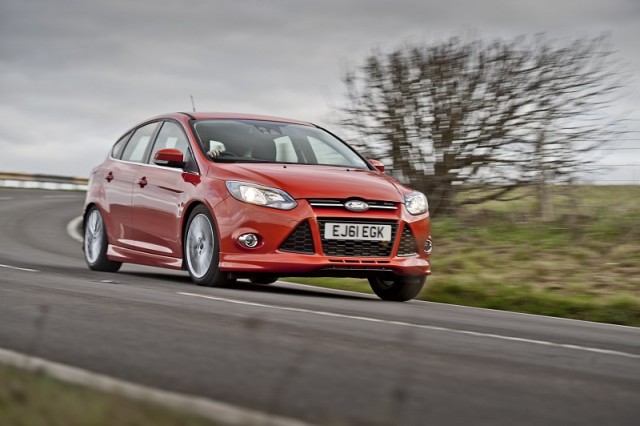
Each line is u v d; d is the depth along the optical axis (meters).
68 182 44.22
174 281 9.05
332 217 8.05
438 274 11.54
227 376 3.83
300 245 8.04
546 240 12.91
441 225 14.32
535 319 7.74
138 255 9.51
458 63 14.75
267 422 2.92
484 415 3.33
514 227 13.73
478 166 14.82
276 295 7.93
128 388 3.38
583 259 11.88
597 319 8.71
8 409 2.85
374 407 3.34
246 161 8.76
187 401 3.18
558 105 14.43
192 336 4.88
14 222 20.66
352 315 6.47
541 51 14.58
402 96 15.07
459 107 14.74
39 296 6.52
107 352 4.32
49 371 3.62
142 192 9.45
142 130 10.09
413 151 15.19
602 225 13.23
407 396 3.56
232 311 6.22
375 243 8.19
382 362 4.34
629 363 4.90
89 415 2.79
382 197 8.30
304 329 5.43
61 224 20.95
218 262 8.23
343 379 3.84
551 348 5.34
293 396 3.48
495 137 14.69
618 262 11.58
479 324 6.64
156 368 3.97
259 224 8.03
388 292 8.87
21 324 5.12
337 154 9.35
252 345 4.65
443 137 14.88
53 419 2.74
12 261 11.02
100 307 6.00
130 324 5.25
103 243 10.20
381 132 15.30
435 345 5.10
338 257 8.05
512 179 14.62
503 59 14.65
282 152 9.02
